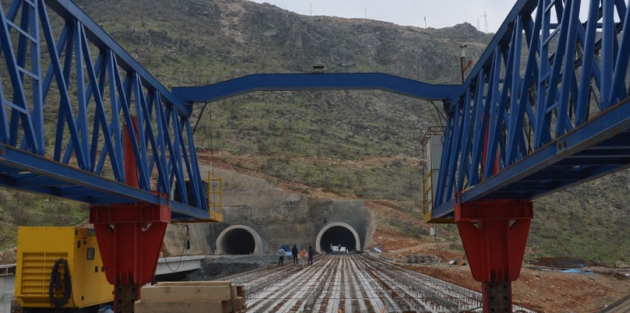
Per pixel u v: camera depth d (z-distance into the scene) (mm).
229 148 116625
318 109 159250
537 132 14742
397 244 81250
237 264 62312
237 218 92938
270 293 29688
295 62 190750
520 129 16266
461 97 25969
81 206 63406
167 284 14625
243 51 183875
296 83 29547
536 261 68250
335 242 102938
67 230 23188
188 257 54688
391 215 92688
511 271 21531
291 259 68500
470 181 21453
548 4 15344
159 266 47406
